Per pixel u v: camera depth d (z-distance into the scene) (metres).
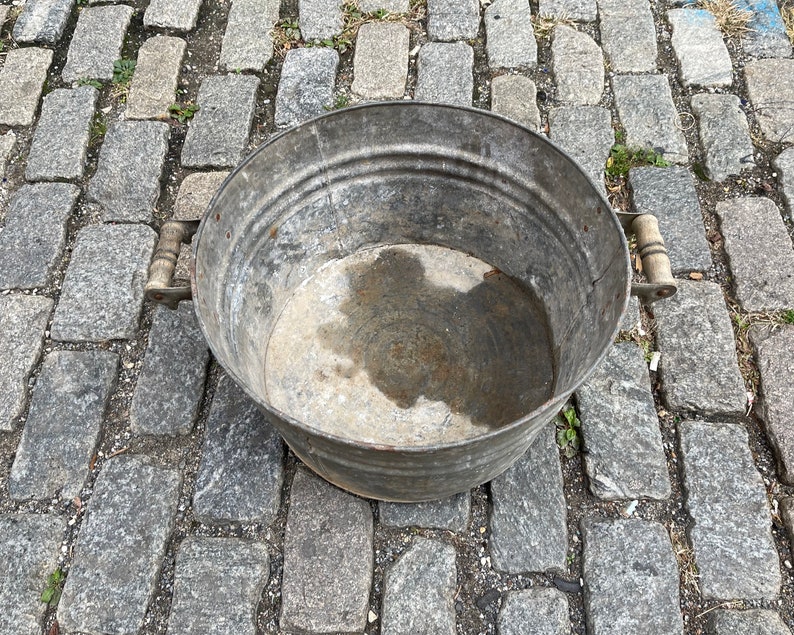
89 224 2.42
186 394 2.06
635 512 1.88
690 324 2.15
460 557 1.82
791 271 2.24
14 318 2.22
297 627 1.73
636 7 2.91
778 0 2.91
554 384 1.95
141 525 1.86
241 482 1.92
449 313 2.13
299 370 2.03
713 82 2.69
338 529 1.85
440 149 2.00
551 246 1.97
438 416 1.94
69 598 1.77
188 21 2.91
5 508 1.92
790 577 1.78
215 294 1.73
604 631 1.70
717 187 2.45
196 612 1.75
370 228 2.22
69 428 2.02
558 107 2.66
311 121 1.86
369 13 2.94
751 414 2.03
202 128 2.62
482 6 2.96
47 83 2.78
